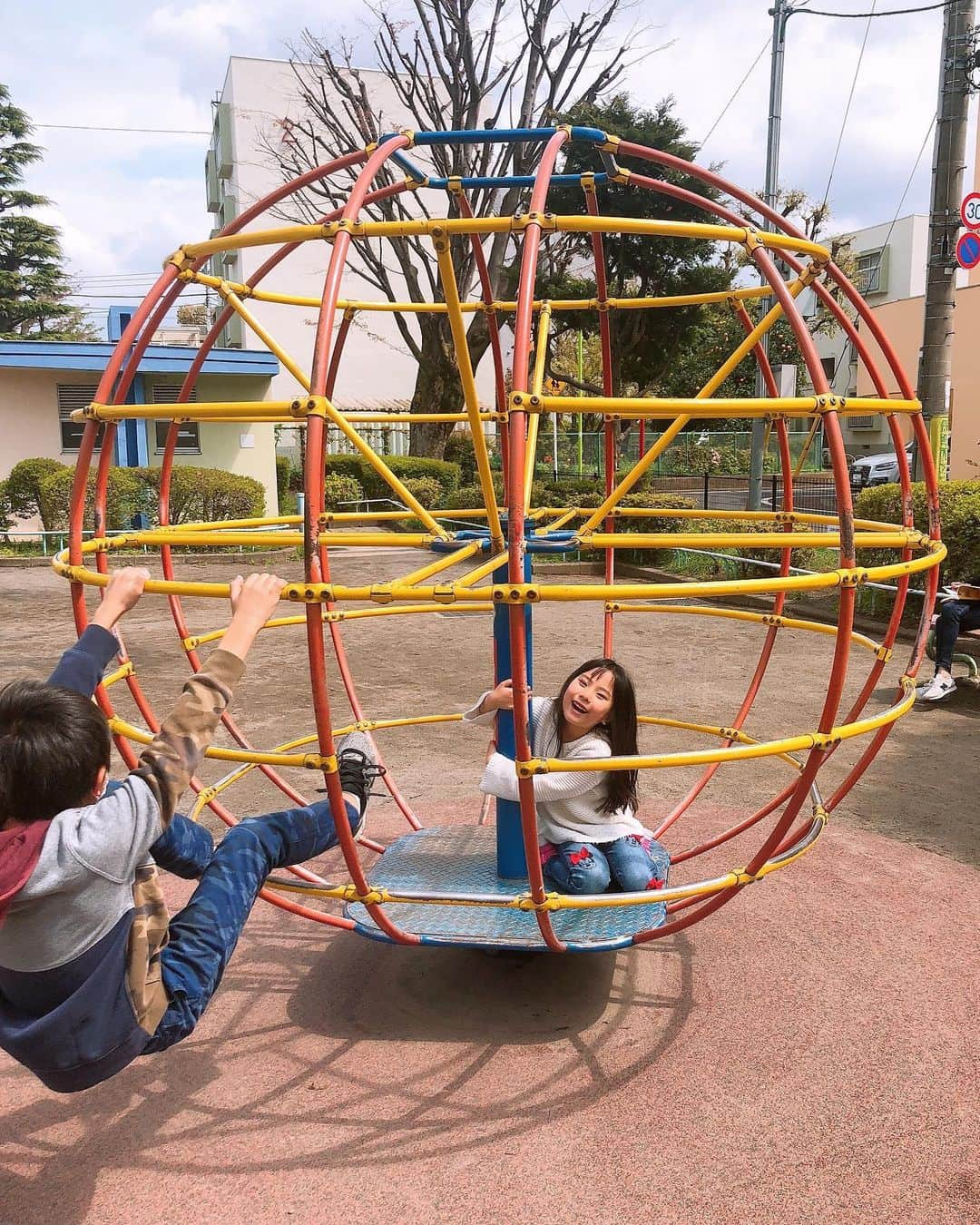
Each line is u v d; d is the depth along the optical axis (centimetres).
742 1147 202
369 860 359
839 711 559
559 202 1714
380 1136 207
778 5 1078
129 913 166
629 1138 205
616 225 204
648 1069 230
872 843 368
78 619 224
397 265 2419
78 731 161
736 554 1024
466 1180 194
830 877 338
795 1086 222
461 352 254
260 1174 196
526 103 1552
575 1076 228
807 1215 182
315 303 329
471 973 281
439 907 261
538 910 209
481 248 334
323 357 189
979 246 844
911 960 280
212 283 274
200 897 188
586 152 1678
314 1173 196
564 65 1538
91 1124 213
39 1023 157
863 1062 231
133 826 159
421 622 893
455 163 1580
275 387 2927
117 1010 161
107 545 247
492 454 2136
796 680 638
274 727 541
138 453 1598
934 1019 249
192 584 192
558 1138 206
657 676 654
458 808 405
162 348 1517
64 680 185
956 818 394
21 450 1552
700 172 279
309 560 183
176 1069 235
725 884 218
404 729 538
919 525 786
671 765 190
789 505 340
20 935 159
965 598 573
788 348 2586
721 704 577
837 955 284
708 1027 248
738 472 2239
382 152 237
